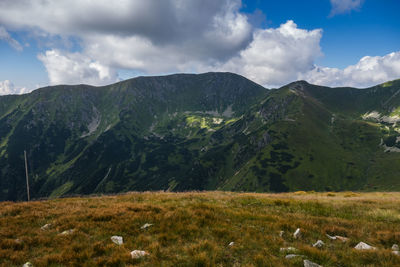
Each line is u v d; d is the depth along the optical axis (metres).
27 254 8.36
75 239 9.47
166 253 8.20
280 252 8.42
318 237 10.07
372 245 9.45
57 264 7.65
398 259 7.65
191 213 12.58
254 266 7.37
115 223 11.37
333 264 7.69
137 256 7.92
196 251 8.22
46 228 10.86
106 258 7.89
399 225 11.87
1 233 10.06
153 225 11.09
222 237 9.68
